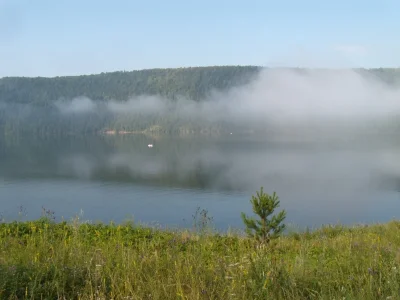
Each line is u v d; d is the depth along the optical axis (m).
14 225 8.85
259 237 8.27
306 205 55.88
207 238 7.93
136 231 9.29
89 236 8.52
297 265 5.01
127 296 4.12
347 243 7.38
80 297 4.21
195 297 4.04
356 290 4.32
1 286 4.15
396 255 5.60
